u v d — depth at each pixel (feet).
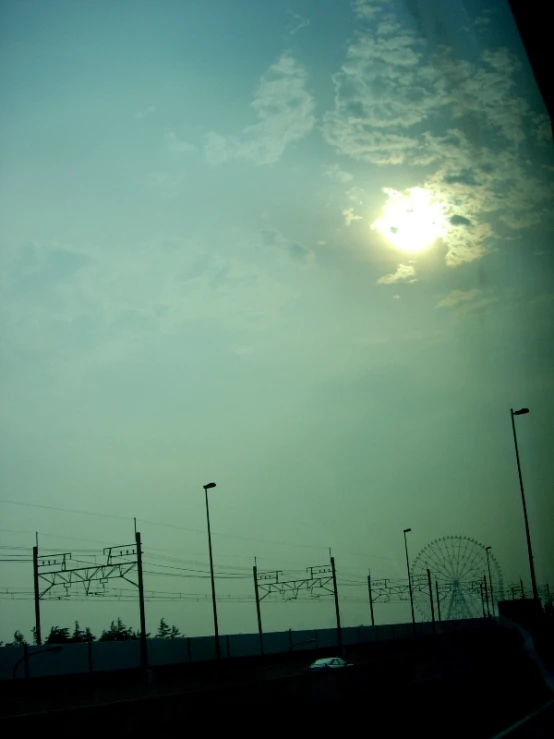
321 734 62.64
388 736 59.06
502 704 73.15
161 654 173.27
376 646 186.70
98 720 49.60
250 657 185.98
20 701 108.58
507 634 89.10
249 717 59.77
